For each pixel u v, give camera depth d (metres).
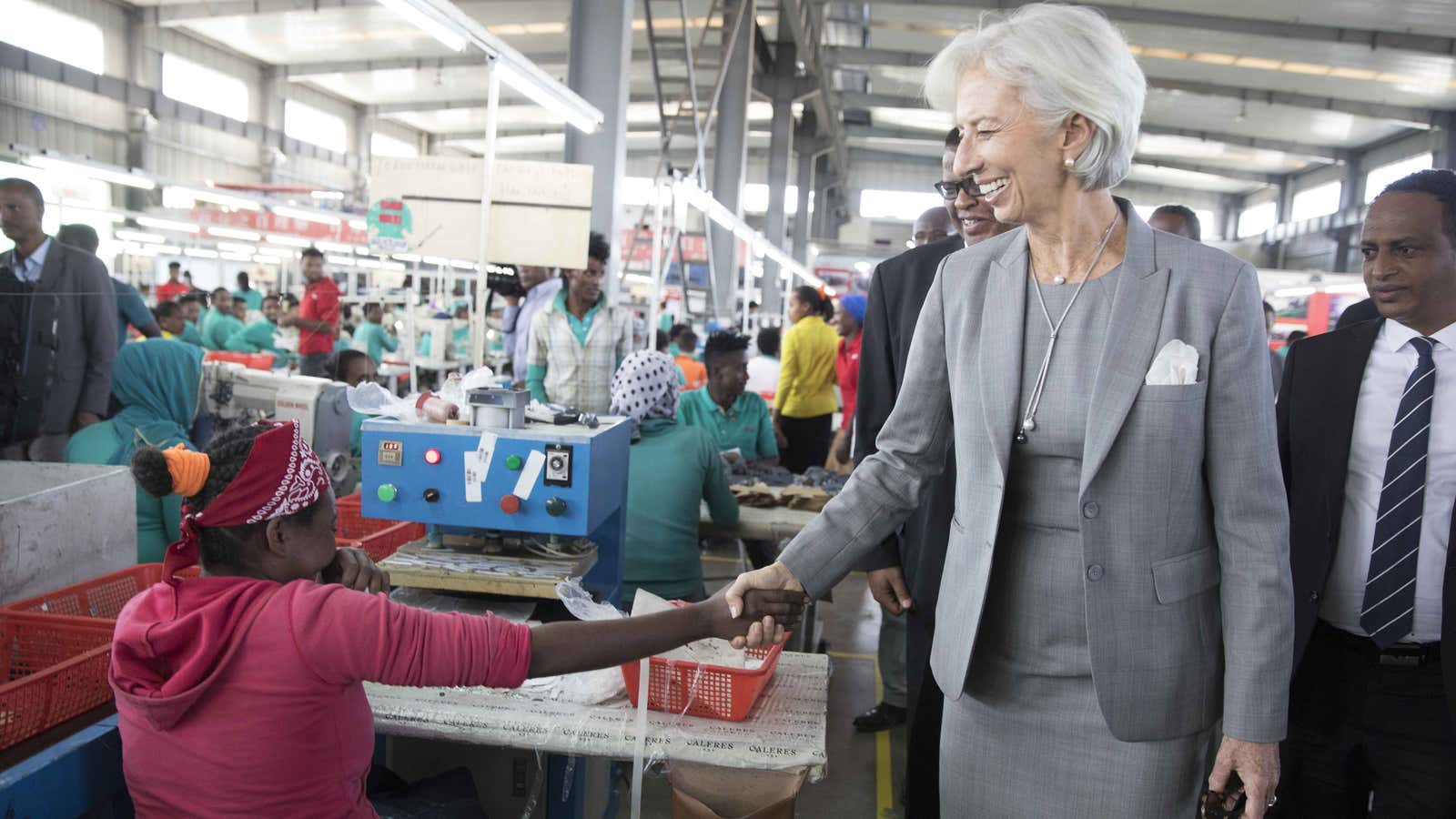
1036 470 1.28
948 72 1.24
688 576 2.70
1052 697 1.32
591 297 4.25
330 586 1.21
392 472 1.96
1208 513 1.24
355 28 16.95
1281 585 1.19
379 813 1.69
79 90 15.11
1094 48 1.13
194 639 1.18
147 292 10.87
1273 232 24.55
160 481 1.17
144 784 1.22
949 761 1.43
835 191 30.22
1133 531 1.20
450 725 1.53
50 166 5.25
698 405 4.12
